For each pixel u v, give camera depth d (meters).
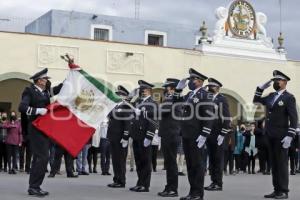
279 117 10.80
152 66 24.50
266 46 27.22
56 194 10.48
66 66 22.64
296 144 18.12
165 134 10.66
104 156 15.80
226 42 26.30
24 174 15.28
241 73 26.59
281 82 10.92
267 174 18.00
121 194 10.77
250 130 18.75
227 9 26.41
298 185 13.79
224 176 16.73
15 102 24.94
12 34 21.80
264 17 27.23
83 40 23.06
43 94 10.34
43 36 22.33
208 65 25.84
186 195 10.79
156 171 17.89
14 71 21.81
